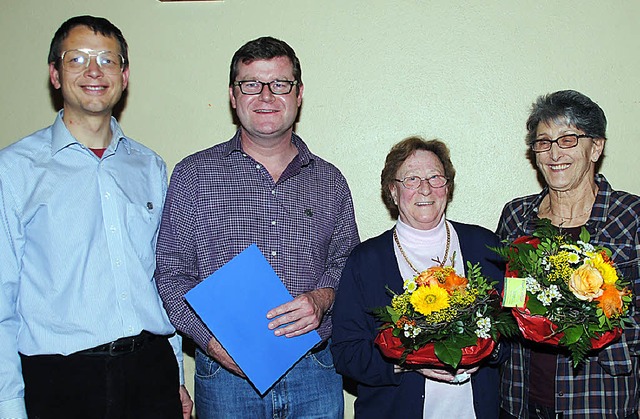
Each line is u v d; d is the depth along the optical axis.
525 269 1.64
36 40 2.53
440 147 1.93
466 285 1.64
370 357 1.80
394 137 2.47
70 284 1.71
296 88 1.91
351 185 2.51
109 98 1.78
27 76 2.54
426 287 1.62
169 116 2.52
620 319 1.62
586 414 1.79
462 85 2.44
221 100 2.50
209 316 1.77
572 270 1.58
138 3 2.49
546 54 2.40
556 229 1.84
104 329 1.73
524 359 1.88
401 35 2.44
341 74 2.46
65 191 1.74
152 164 1.98
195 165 1.94
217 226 1.90
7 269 1.67
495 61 2.42
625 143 2.39
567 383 1.80
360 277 1.91
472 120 2.45
